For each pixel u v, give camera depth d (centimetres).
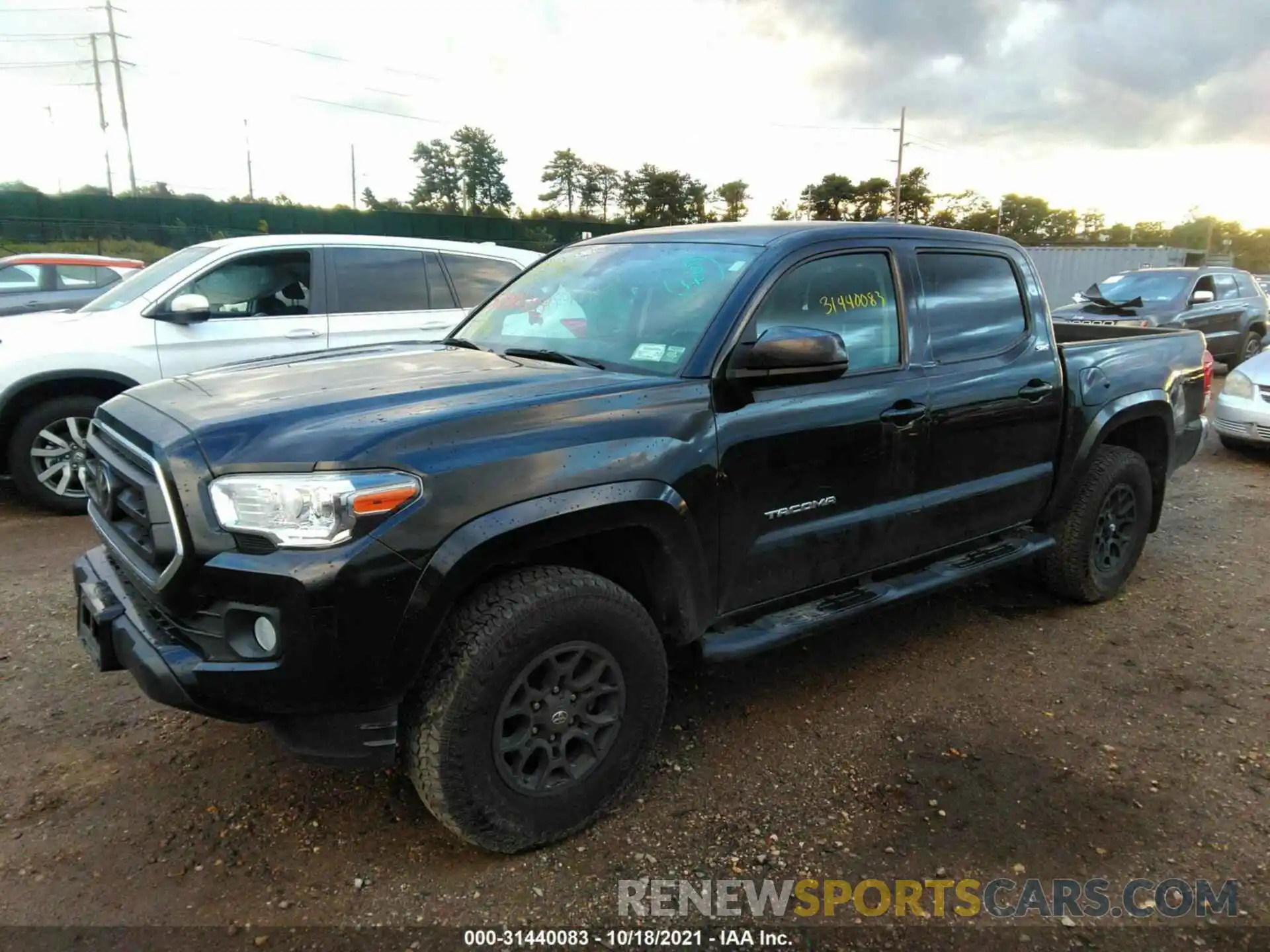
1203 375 510
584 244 399
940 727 339
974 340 381
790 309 313
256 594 214
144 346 589
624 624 264
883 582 362
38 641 390
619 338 315
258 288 635
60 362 564
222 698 219
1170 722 347
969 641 420
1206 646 419
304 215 3284
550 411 253
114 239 3030
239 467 218
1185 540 589
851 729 336
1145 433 486
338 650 216
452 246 729
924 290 362
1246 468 816
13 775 291
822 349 276
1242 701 365
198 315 599
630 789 287
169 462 224
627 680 270
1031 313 411
